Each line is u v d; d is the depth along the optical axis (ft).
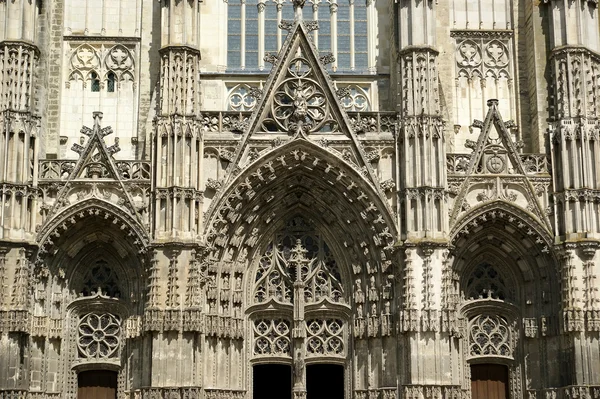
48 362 172.86
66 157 188.75
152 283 167.84
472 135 192.95
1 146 170.60
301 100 180.14
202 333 171.01
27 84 174.50
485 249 182.91
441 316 168.14
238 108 192.13
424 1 179.73
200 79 189.88
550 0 183.42
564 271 171.63
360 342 177.78
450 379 166.50
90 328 178.09
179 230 169.99
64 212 172.96
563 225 174.40
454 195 176.24
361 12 199.21
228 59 195.72
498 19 197.88
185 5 179.22
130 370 172.76
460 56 196.34
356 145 177.47
